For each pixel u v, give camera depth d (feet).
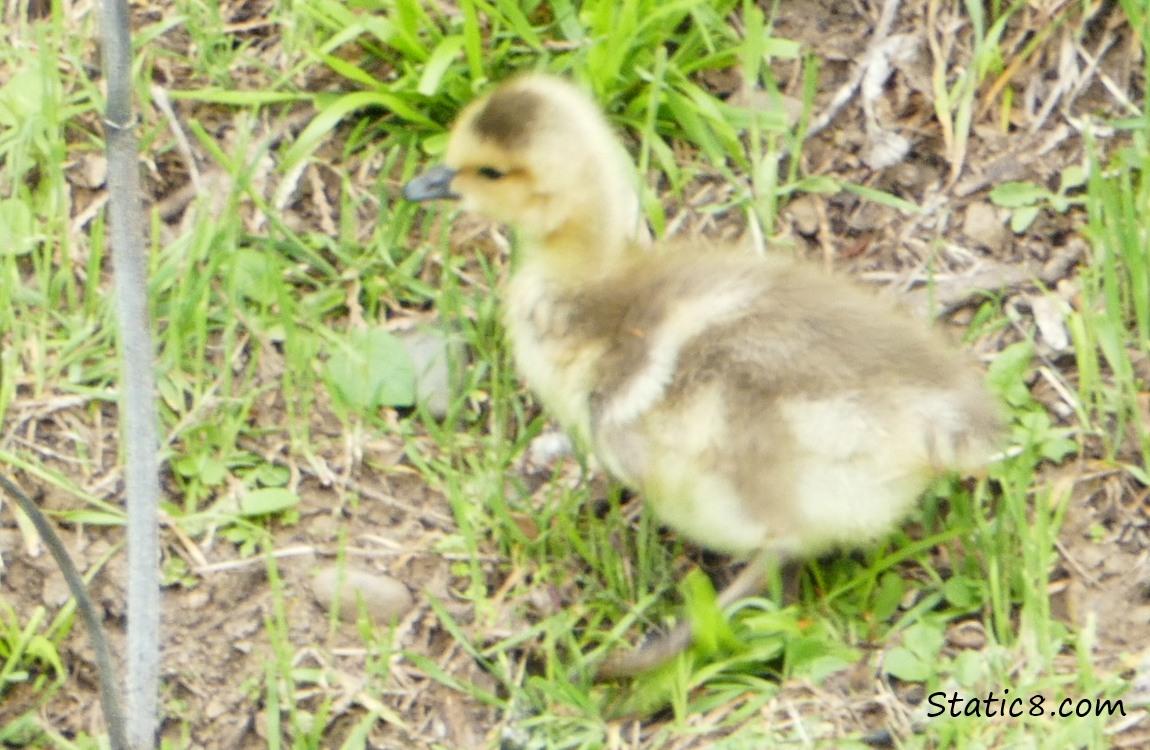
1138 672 21.88
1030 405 24.54
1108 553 23.29
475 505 24.03
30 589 23.08
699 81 27.30
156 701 20.36
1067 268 25.94
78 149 26.48
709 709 21.88
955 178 26.66
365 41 26.99
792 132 26.99
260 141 26.76
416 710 22.36
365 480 24.31
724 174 26.40
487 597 23.29
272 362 25.21
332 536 23.81
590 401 22.67
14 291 25.21
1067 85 27.04
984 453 21.35
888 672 21.80
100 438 24.38
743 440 21.33
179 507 24.02
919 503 23.36
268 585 23.29
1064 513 23.53
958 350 23.63
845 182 26.71
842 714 21.59
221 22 27.27
